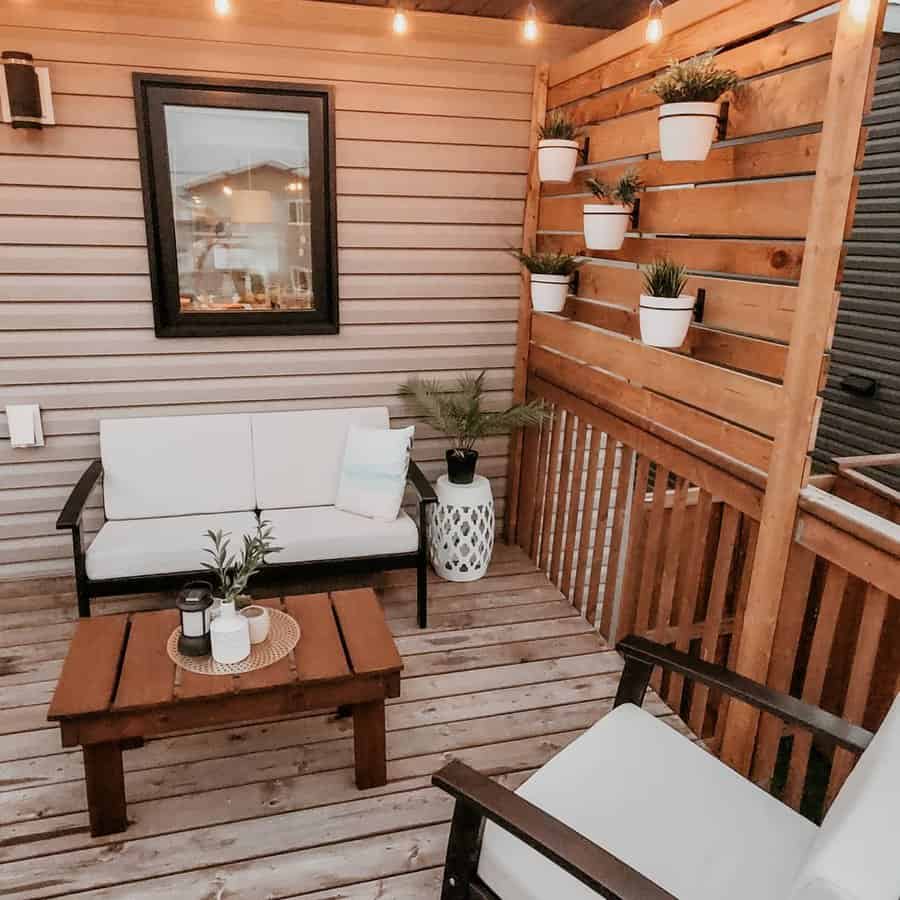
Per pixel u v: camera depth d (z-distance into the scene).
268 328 3.44
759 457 2.15
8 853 2.02
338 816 2.17
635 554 2.89
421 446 3.81
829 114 1.78
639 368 2.72
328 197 3.37
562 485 3.46
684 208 2.42
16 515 3.37
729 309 2.24
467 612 3.29
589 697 2.74
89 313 3.23
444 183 3.51
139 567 2.84
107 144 3.08
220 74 3.12
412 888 1.95
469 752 2.44
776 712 1.63
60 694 1.95
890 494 2.85
